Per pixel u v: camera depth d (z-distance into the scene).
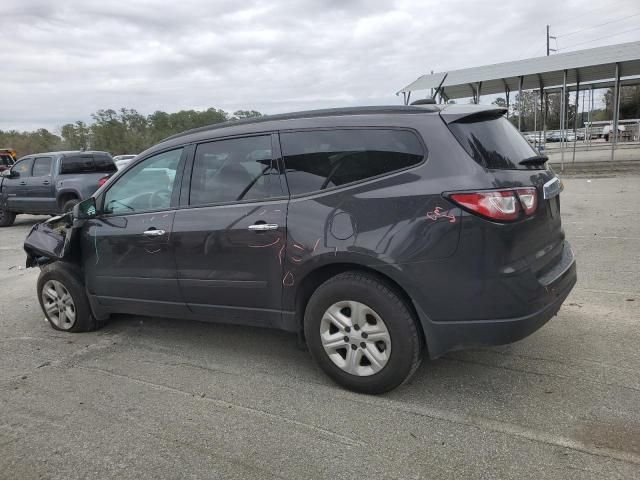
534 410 3.21
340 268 3.54
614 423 3.01
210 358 4.30
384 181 3.31
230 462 2.85
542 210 3.35
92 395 3.71
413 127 3.32
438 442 2.93
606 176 16.58
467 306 3.12
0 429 3.29
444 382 3.64
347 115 3.59
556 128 48.12
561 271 3.50
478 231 3.04
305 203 3.56
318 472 2.73
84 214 4.66
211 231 3.92
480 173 3.10
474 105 3.55
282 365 4.09
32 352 4.62
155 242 4.24
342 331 3.50
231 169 3.97
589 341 4.17
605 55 17.44
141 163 4.50
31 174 13.23
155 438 3.11
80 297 4.95
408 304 3.32
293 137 3.72
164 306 4.37
